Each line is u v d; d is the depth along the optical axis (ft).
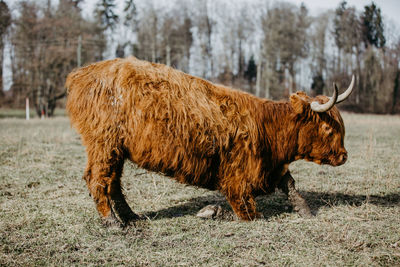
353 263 10.23
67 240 12.05
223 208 15.43
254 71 178.40
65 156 27.78
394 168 23.20
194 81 13.91
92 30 149.18
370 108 150.10
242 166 13.69
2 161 25.17
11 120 81.15
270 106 14.71
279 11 152.46
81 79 13.62
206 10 152.25
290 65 159.02
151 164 13.20
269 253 10.94
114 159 13.15
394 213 14.64
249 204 14.06
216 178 14.07
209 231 12.91
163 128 12.76
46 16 128.67
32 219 13.91
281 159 14.60
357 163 25.41
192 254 10.92
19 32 129.80
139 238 12.34
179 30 151.43
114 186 13.53
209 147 13.29
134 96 12.82
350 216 14.30
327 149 14.62
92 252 11.17
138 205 16.30
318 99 14.35
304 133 14.53
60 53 121.39
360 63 169.89
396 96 153.48
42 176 21.09
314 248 11.27
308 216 14.46
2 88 145.18
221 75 160.66
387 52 155.63
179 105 12.97
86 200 16.67
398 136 41.47
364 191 18.35
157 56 147.84
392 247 11.32
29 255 10.93
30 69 123.85
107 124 12.88
